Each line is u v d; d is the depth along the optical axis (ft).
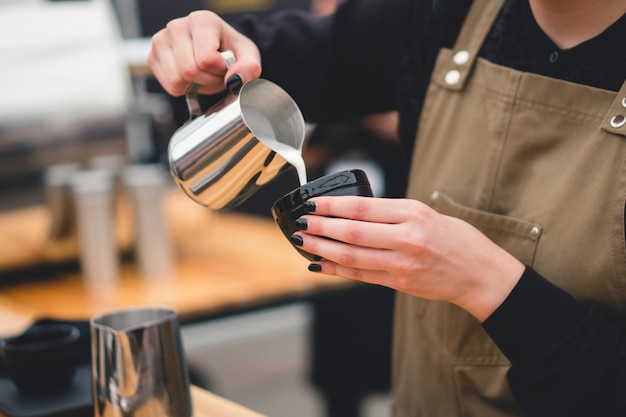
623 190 3.75
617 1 3.91
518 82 4.17
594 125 3.95
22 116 7.38
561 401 3.67
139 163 8.20
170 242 7.70
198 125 4.03
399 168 9.66
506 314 3.62
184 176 4.06
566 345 3.63
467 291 3.60
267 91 4.11
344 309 9.06
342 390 9.29
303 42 5.16
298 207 3.43
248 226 9.37
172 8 8.28
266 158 3.87
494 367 4.25
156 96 8.39
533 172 4.17
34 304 7.12
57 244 7.76
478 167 4.35
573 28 4.06
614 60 3.96
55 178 7.57
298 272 7.67
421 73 4.82
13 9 7.54
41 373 4.02
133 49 7.00
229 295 7.09
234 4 8.63
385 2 5.03
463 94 4.48
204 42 4.17
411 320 4.66
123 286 7.49
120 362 3.64
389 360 9.11
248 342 13.70
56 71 7.51
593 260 3.84
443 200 4.42
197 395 4.46
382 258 3.42
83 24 7.70
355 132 9.91
